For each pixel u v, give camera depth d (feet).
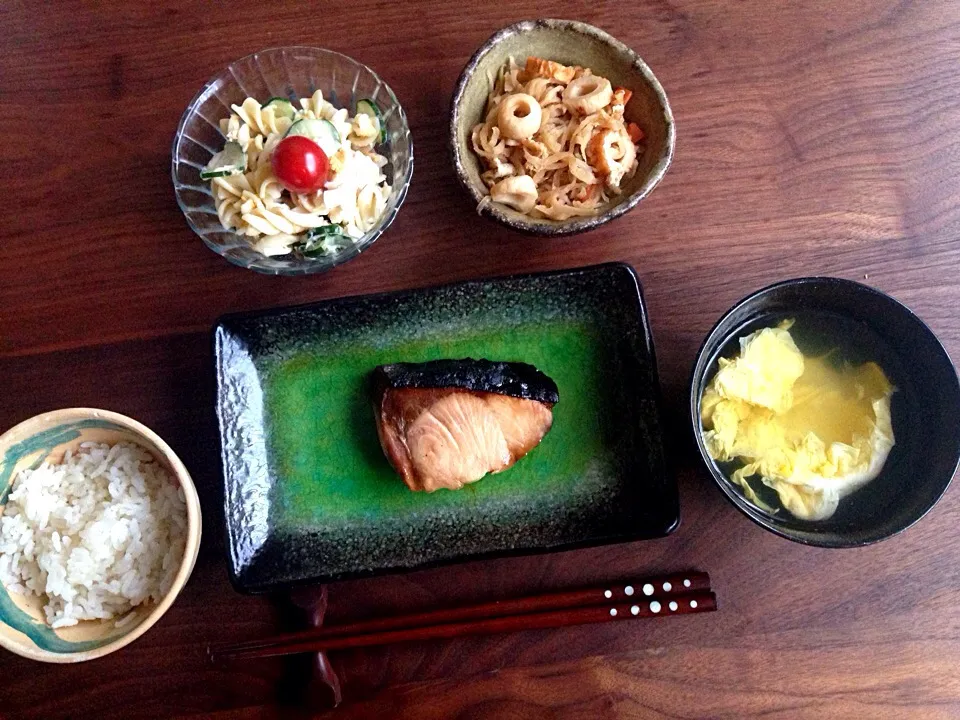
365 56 1.27
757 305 1.15
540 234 1.14
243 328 1.19
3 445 1.07
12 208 1.25
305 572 1.17
